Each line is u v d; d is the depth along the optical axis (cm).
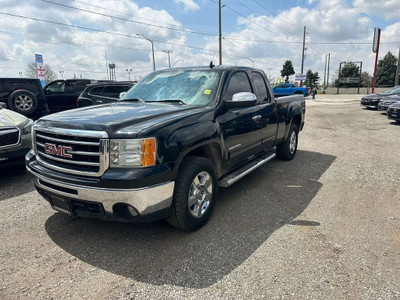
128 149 270
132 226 355
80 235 335
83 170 282
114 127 276
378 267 272
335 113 1761
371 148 787
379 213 388
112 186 266
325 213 388
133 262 284
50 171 302
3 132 494
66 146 288
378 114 1650
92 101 1039
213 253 297
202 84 404
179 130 305
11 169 595
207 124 342
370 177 537
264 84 516
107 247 311
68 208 300
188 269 272
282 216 380
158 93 420
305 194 455
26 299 236
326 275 261
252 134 445
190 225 325
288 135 617
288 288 245
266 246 309
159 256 293
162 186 283
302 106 664
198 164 323
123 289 247
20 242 321
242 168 444
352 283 251
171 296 238
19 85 1049
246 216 380
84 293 242
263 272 266
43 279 260
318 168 596
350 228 347
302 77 4275
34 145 331
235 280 256
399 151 747
